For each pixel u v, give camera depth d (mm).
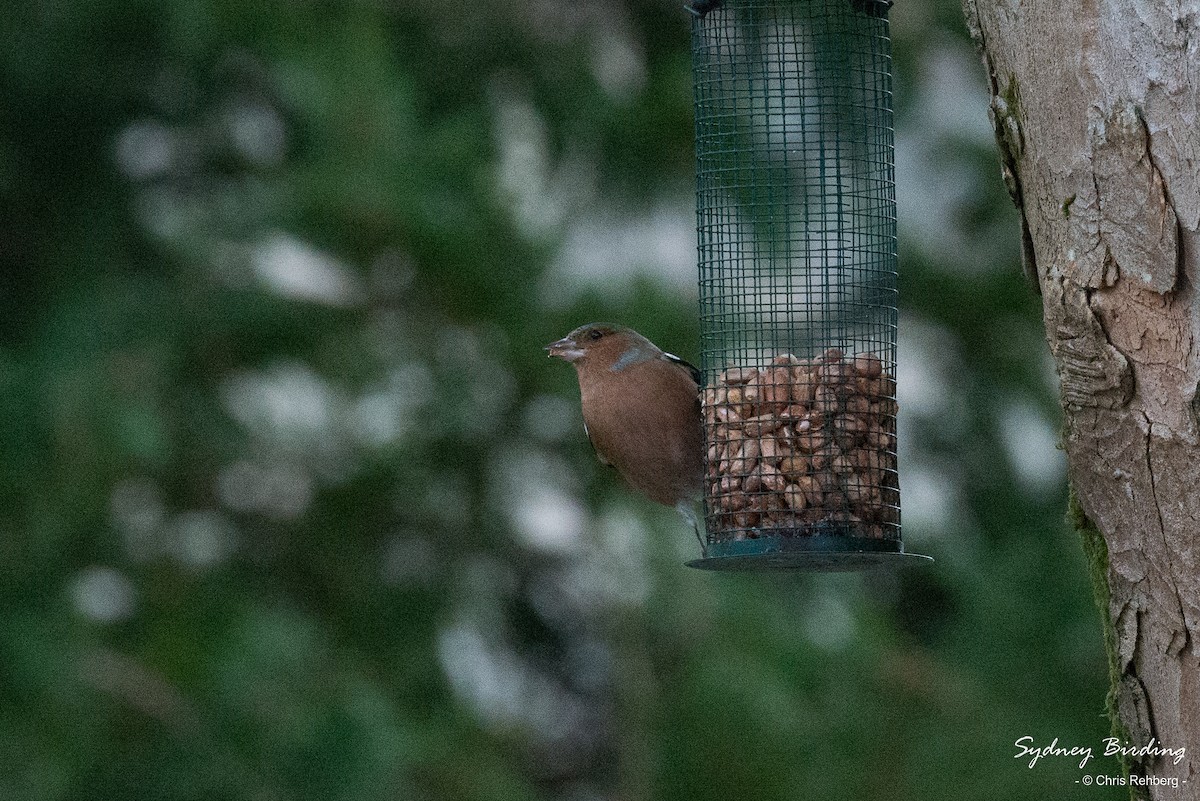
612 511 14953
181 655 14070
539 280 15039
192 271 15117
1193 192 5867
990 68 6574
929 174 16609
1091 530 6648
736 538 8367
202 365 15312
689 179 16266
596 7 17391
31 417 14000
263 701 13781
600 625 15484
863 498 8375
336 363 15172
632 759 13742
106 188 16469
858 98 10094
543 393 15289
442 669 15664
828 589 14781
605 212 16344
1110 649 6543
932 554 14836
